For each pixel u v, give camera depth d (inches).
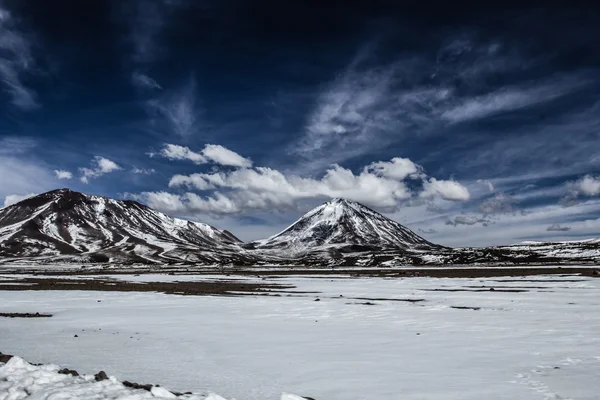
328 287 2461.9
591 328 941.8
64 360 705.6
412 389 519.8
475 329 950.4
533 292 1873.8
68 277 4106.8
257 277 3954.2
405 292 2026.3
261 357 709.3
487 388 517.0
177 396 452.1
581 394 487.2
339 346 788.0
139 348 797.9
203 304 1566.2
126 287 2561.5
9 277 4133.9
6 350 790.5
